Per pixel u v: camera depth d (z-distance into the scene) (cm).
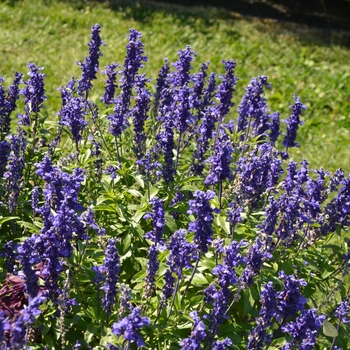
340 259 139
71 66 327
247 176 138
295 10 530
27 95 153
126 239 132
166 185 143
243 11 505
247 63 371
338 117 308
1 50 341
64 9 416
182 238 113
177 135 162
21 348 99
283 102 318
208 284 127
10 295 116
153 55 364
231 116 286
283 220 127
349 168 257
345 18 529
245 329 123
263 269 128
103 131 162
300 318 112
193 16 440
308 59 386
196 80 158
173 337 117
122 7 438
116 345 107
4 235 135
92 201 137
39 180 151
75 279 121
